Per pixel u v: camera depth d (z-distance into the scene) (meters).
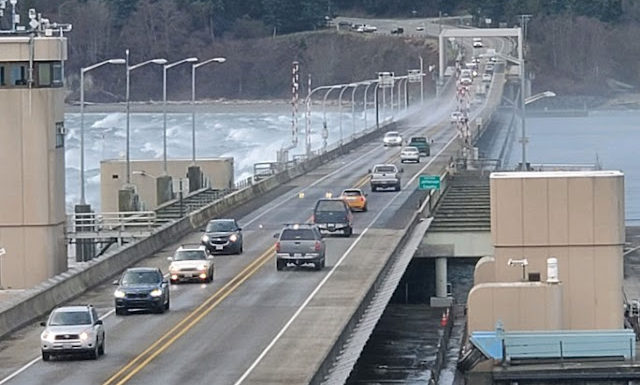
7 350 78.88
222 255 116.38
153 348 77.88
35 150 118.62
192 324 85.19
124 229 133.00
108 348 78.25
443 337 104.44
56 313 76.44
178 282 101.94
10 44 118.50
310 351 75.75
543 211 104.44
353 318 84.81
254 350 76.50
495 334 95.44
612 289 103.94
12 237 118.81
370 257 112.19
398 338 107.31
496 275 105.44
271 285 99.62
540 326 99.69
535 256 104.88
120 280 91.62
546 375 93.31
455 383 93.88
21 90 118.31
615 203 103.94
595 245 104.12
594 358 95.19
